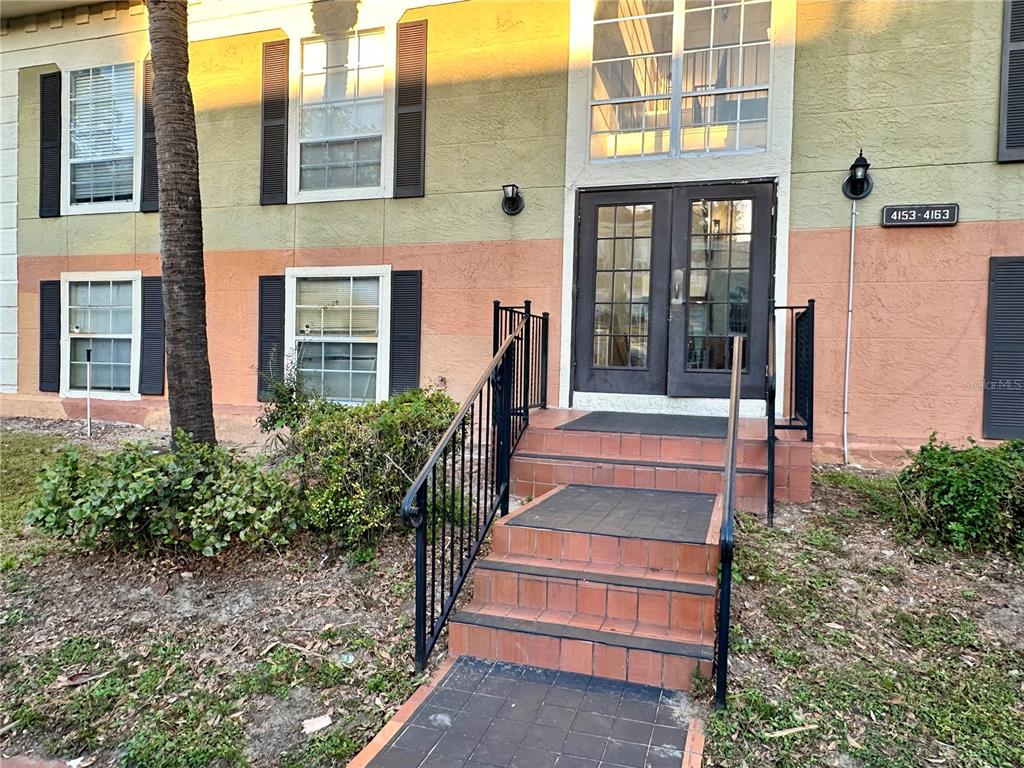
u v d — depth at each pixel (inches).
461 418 130.1
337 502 157.3
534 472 181.6
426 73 272.8
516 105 261.3
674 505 157.2
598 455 186.1
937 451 167.6
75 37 326.0
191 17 303.0
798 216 229.5
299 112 292.0
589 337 252.4
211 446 178.7
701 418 222.1
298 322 296.5
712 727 101.3
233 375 303.9
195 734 106.3
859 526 165.5
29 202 340.2
